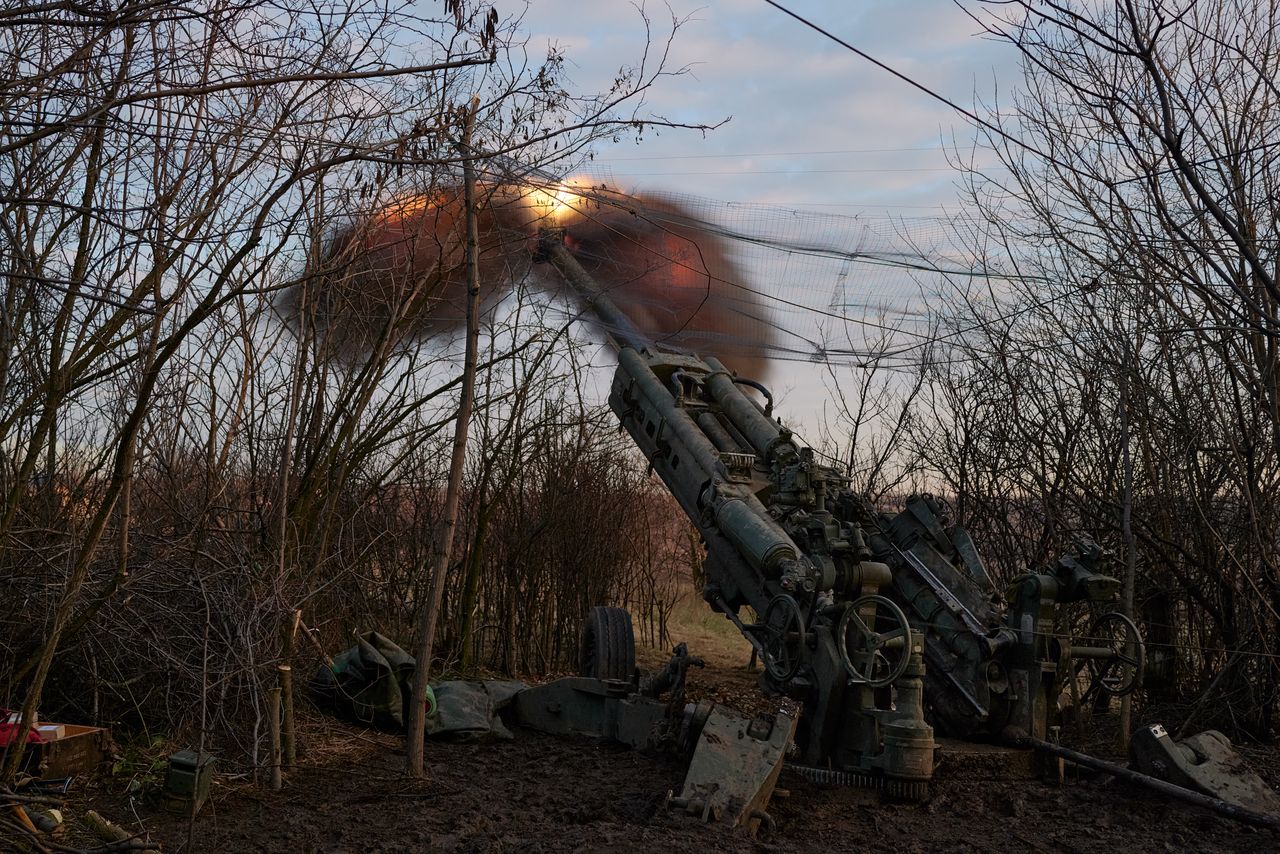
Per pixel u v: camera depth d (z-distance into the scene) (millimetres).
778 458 7223
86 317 5277
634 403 8578
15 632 5953
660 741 6574
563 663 10641
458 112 5883
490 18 5141
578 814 5379
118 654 5965
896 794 5688
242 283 5039
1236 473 7746
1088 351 8211
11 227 4949
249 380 6605
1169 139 4203
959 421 10297
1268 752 7191
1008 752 6102
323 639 7816
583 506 10781
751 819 5184
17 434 5914
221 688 5801
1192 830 5309
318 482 7094
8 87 3699
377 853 4664
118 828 4570
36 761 5289
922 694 6090
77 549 5801
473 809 5418
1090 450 8750
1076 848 5023
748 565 7160
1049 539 8883
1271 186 6738
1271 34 6832
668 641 13148
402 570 9680
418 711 6000
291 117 5531
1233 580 7742
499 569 10188
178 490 6719
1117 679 7512
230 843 4781
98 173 5188
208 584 6066
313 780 5898
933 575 6797
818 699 6152
